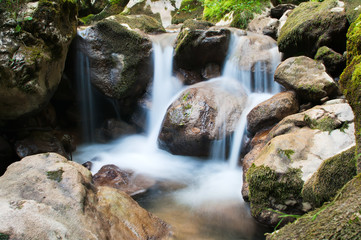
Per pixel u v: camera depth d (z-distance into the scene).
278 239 1.38
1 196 2.06
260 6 7.20
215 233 2.86
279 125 3.52
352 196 1.32
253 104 4.81
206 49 5.60
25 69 3.67
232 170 4.43
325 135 2.93
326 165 2.22
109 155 5.26
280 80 4.35
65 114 5.81
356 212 1.16
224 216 3.18
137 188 3.92
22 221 1.75
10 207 1.88
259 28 6.47
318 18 4.57
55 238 1.73
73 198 2.12
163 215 3.18
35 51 3.81
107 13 8.92
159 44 5.94
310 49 4.75
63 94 5.48
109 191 2.61
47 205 1.98
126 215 2.43
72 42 5.12
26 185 2.21
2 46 3.55
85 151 5.53
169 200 3.59
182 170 4.61
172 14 8.80
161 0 8.91
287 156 2.78
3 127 4.32
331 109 3.20
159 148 5.25
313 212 1.47
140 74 5.68
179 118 4.70
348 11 4.39
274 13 6.95
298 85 4.05
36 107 4.16
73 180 2.30
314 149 2.80
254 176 2.76
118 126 5.99
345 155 2.15
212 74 5.84
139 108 5.95
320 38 4.50
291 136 2.99
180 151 4.84
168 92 5.84
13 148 4.27
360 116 1.67
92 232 1.94
